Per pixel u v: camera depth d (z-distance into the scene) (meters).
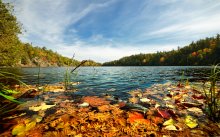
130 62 164.50
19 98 3.62
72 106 2.96
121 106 2.95
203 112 2.55
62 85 6.11
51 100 3.45
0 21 11.80
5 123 2.10
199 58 94.81
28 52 92.00
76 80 8.48
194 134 1.80
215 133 1.83
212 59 80.56
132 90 4.85
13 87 4.75
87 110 2.69
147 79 8.98
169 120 2.17
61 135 1.77
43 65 103.12
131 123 2.12
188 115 2.42
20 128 1.94
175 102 3.23
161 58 140.25
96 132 1.85
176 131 1.88
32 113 2.52
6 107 2.85
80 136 1.75
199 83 6.22
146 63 149.38
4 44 11.73
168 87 5.34
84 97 3.80
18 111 2.62
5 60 11.19
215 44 100.94
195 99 3.42
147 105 3.04
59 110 2.68
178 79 8.76
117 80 8.47
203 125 2.04
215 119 2.24
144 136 1.76
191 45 133.75
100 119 2.25
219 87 4.73
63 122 2.13
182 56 123.50
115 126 2.02
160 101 3.34
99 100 3.47
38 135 1.77
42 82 7.25
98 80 8.51
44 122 2.13
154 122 2.16
